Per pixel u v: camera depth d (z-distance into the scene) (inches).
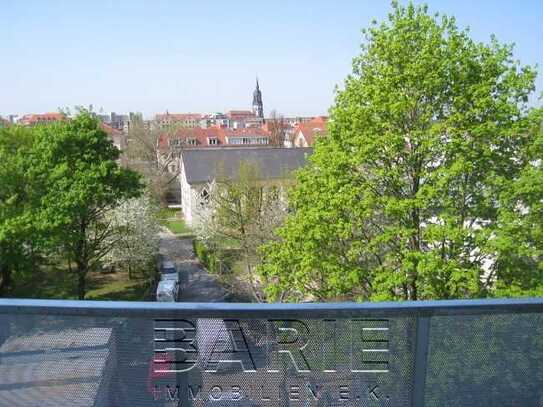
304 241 650.2
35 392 101.9
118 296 1369.3
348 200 608.4
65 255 1188.5
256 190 1374.3
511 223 550.6
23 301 101.5
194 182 2410.2
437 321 99.5
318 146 714.2
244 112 6875.0
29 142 1306.6
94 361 101.1
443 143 596.4
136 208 1419.8
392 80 624.1
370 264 661.9
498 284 558.3
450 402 101.2
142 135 2896.2
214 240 1411.2
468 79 623.8
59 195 1082.1
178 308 98.7
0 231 1010.7
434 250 567.8
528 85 620.1
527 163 612.4
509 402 101.7
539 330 100.3
